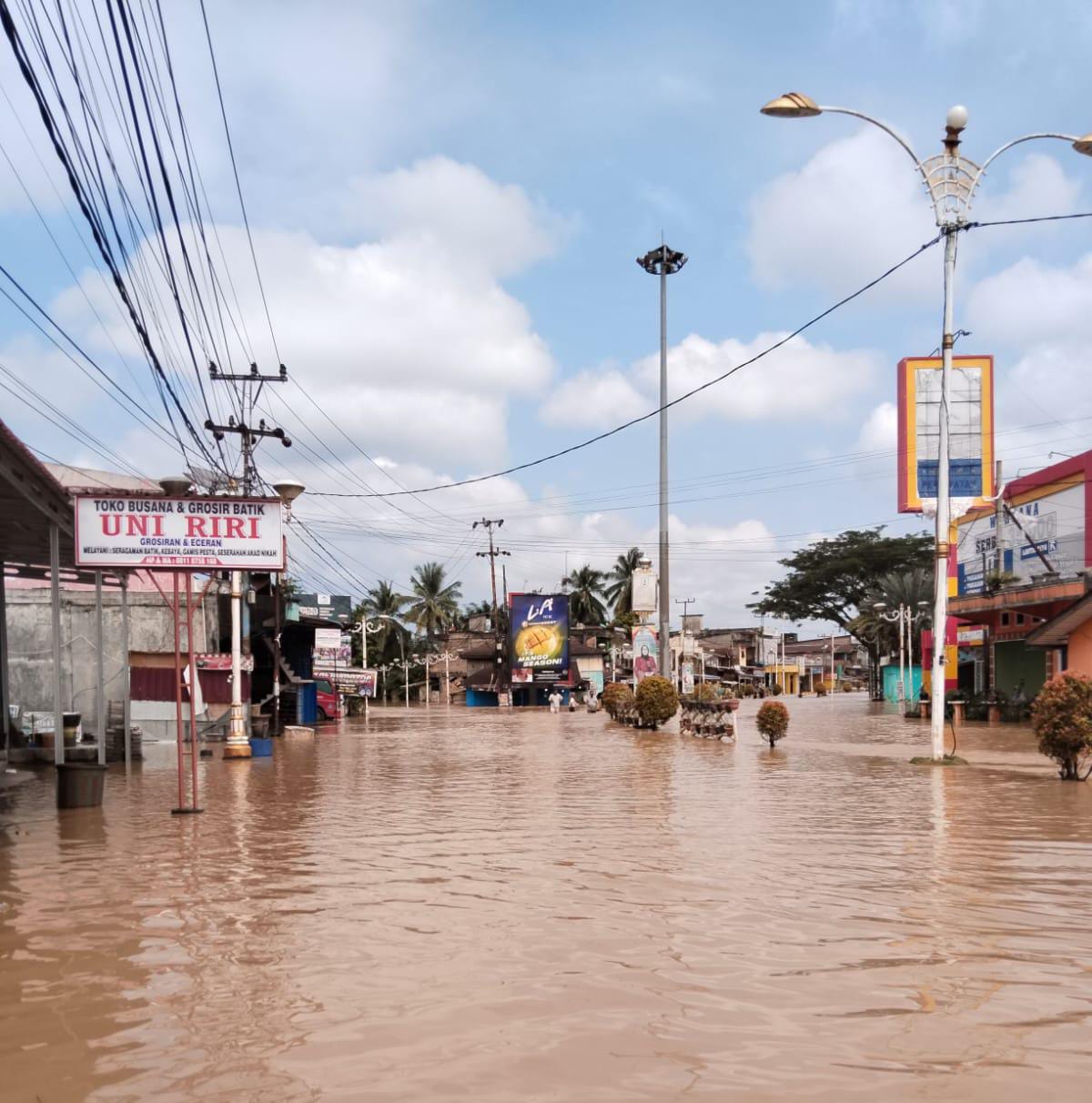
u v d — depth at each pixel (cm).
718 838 1116
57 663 1541
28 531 1834
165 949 658
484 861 978
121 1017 526
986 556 4906
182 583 3306
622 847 1055
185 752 2703
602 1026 506
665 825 1231
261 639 4084
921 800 1492
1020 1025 505
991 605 4425
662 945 659
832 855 1000
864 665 15312
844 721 4447
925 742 2964
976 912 750
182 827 1249
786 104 1956
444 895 821
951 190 2086
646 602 6297
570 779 1864
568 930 699
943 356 2133
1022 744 2841
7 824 1298
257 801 1541
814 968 604
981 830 1178
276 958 633
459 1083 436
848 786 1694
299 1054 471
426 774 2027
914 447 3672
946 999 546
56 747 1498
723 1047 477
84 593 3156
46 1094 429
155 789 1742
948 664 5228
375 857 1007
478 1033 497
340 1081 439
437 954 640
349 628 7281
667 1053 469
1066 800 1491
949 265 2111
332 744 3155
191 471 2602
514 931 697
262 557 1426
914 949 645
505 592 8869
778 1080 437
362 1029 504
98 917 750
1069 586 3856
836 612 8619
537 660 8362
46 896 829
